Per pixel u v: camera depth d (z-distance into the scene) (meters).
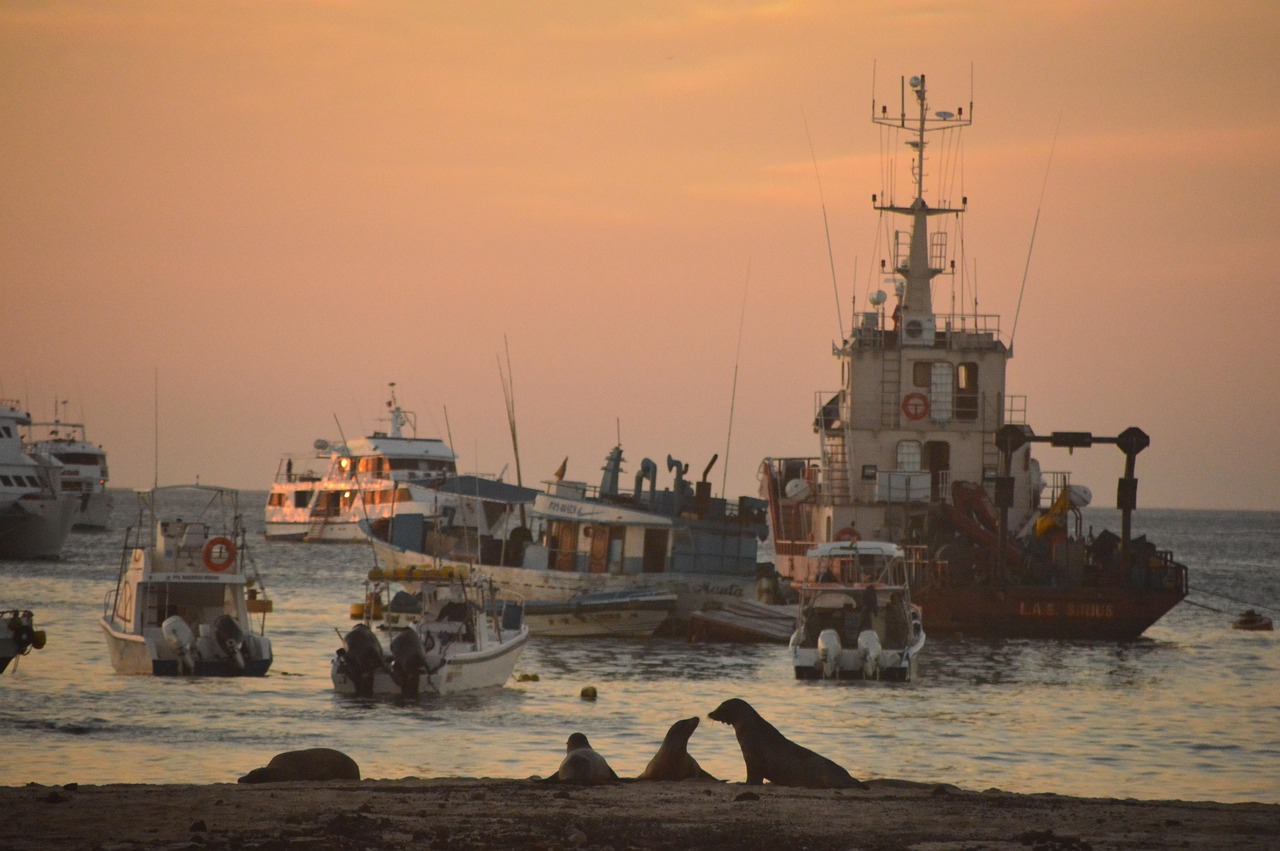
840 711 148.00
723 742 124.94
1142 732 136.50
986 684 173.25
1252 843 56.56
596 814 60.84
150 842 53.09
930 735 132.75
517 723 134.00
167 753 114.88
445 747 120.12
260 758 113.25
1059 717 145.50
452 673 150.75
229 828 56.34
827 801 66.12
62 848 52.25
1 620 140.12
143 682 153.88
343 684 148.00
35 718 130.75
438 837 54.28
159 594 162.75
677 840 54.84
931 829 58.31
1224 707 154.62
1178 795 106.25
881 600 187.25
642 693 159.50
